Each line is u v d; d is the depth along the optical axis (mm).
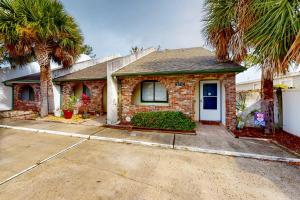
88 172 3684
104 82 10195
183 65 8023
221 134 6508
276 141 5543
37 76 13172
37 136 6383
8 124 8117
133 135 6398
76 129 7246
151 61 10016
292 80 9500
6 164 4035
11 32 8086
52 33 8570
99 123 8391
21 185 3176
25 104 12461
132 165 4031
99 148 5172
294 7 4137
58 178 3428
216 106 8508
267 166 4000
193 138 6027
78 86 11938
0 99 12523
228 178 3461
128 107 8531
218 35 6699
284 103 6730
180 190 3055
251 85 11859
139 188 3107
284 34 4203
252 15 4883
